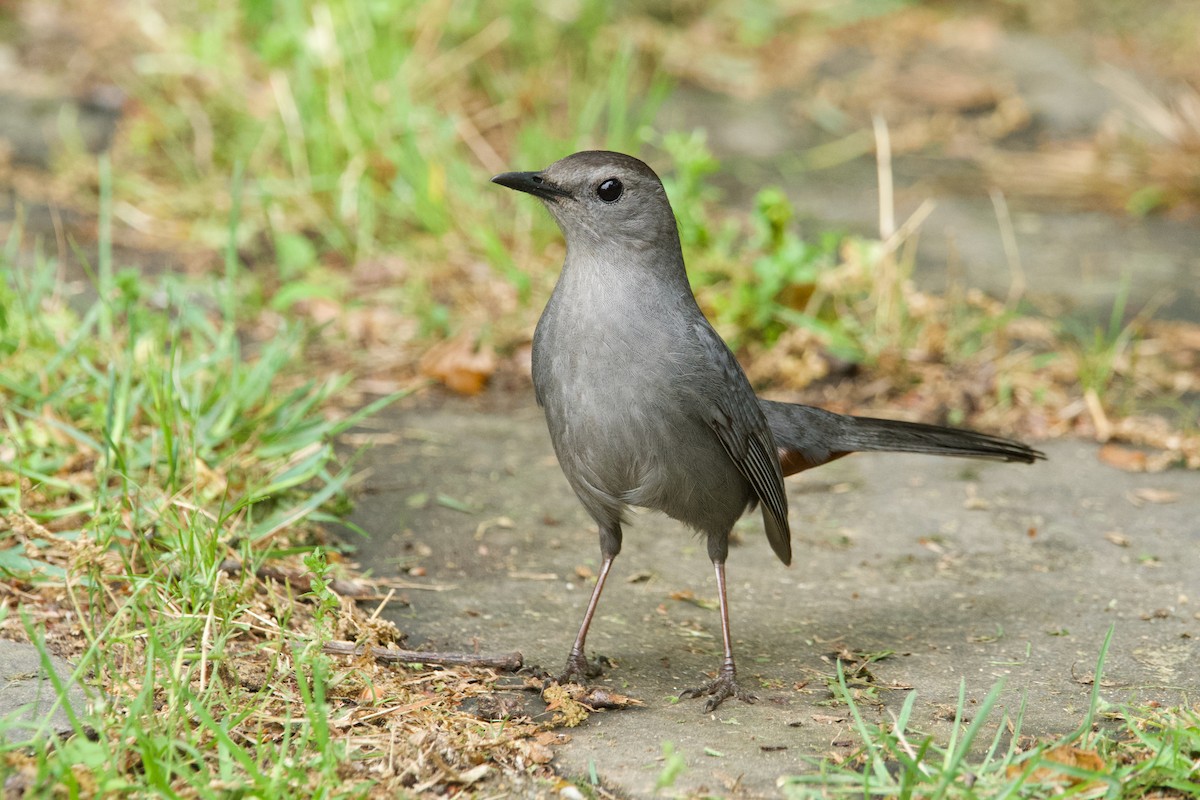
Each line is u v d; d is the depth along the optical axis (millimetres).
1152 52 23984
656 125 19219
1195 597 8953
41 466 8992
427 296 13945
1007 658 8086
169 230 15109
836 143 19750
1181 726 6777
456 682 7477
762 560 9664
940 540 9938
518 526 9961
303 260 14055
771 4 24297
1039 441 11812
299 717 6750
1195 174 18500
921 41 23844
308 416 11227
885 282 13695
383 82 16484
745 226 16078
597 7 20469
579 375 7629
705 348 7781
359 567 9109
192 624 7121
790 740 6891
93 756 5754
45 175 15875
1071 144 19922
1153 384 12914
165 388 9539
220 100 17203
